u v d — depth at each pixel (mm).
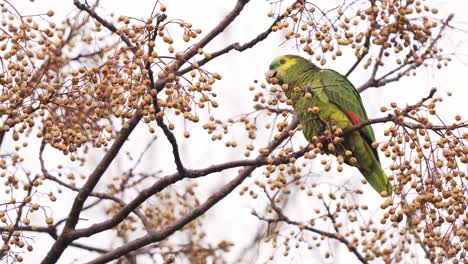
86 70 9422
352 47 11961
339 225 13008
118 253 11594
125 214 11109
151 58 8922
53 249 11203
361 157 13078
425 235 9125
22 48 9484
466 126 9094
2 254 10469
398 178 9164
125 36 9992
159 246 14875
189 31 9375
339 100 13078
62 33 12578
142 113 9297
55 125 10031
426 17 11828
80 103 9672
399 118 9352
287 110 11125
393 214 9117
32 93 9828
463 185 9062
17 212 9992
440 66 12023
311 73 14008
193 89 9086
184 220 11766
